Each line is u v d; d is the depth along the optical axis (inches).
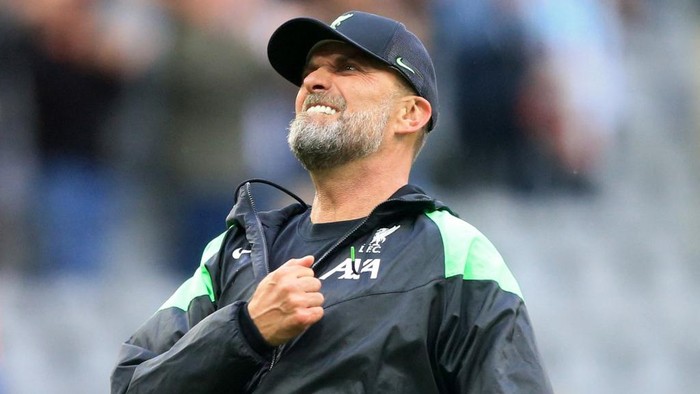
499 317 408.2
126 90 1063.6
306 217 462.6
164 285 1059.9
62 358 1025.5
